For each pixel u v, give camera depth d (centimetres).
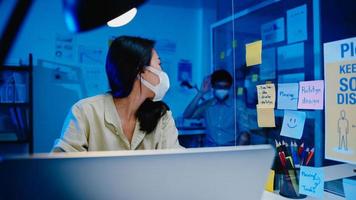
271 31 133
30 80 225
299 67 111
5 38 224
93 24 92
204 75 259
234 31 179
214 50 244
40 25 232
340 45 90
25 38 229
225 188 52
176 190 49
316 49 102
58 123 238
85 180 45
